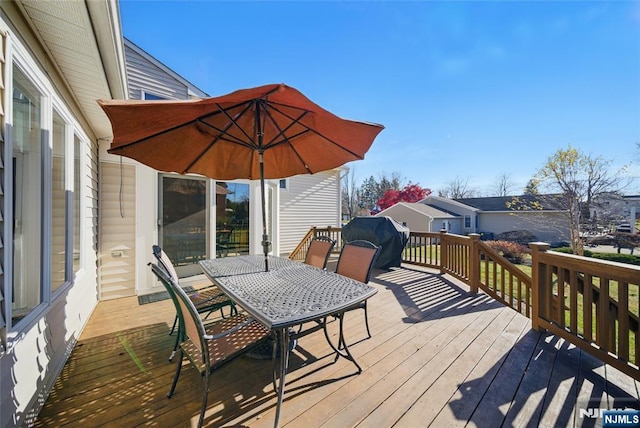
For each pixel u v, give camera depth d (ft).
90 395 6.38
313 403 6.10
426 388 6.63
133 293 14.23
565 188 40.52
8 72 5.18
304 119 8.48
